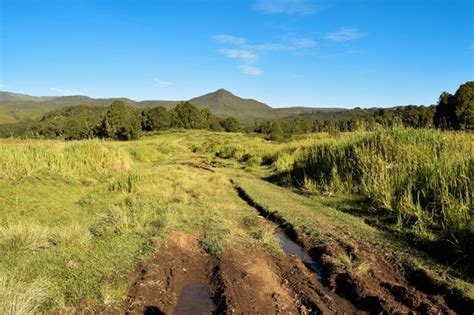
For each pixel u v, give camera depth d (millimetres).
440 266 5891
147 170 15523
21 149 12609
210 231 7445
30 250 5887
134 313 4496
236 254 6488
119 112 56688
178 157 28266
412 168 10016
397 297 5102
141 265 5684
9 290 4219
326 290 5512
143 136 66062
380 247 6832
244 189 12727
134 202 9148
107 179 12719
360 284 5363
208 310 4926
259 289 5395
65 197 9852
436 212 7941
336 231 7809
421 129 12602
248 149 28328
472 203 7215
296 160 17297
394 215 8617
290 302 5109
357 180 11797
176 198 10344
